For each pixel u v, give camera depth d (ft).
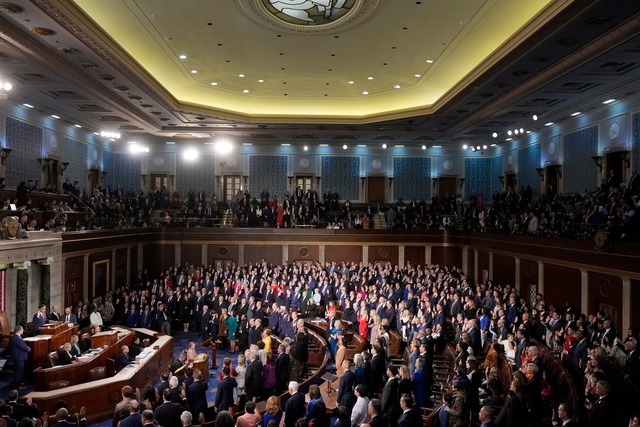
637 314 49.42
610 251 52.11
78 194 84.84
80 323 63.26
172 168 112.57
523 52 47.73
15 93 64.13
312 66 65.51
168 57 62.03
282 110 87.66
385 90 77.25
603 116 69.97
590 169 73.61
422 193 113.70
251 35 54.34
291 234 99.55
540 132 89.45
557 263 63.16
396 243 100.42
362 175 113.70
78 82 58.39
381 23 50.60
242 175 113.09
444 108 72.54
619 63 49.29
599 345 42.63
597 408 26.73
